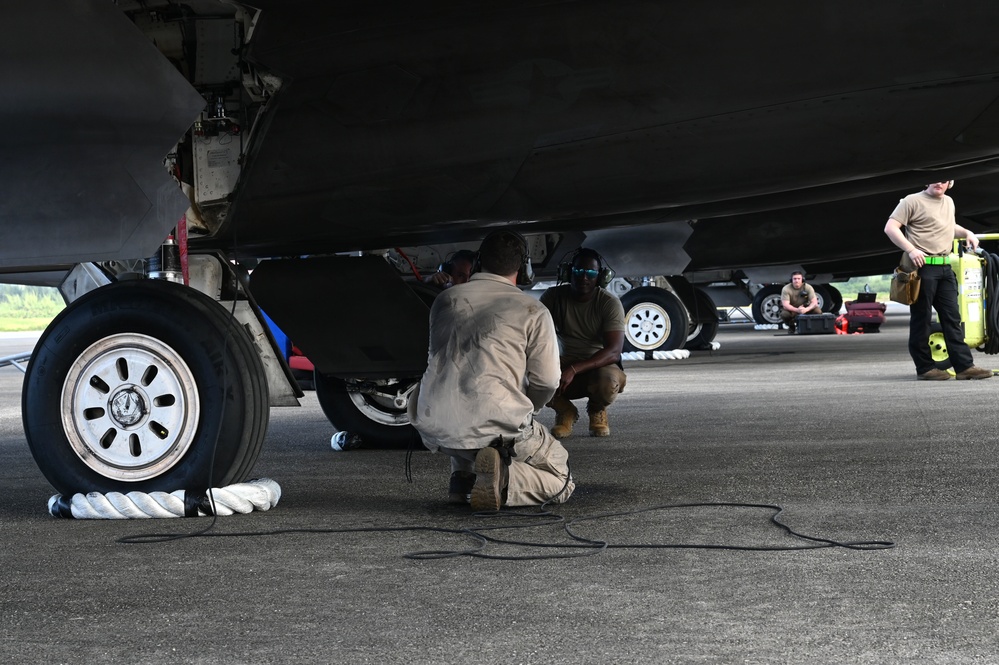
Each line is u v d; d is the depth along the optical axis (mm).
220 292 5359
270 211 4859
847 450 5551
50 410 4312
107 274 5328
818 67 4387
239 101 5000
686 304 14539
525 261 5211
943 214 9391
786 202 5461
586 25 4445
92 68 4109
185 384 4250
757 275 19047
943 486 4473
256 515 4203
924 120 4465
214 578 3199
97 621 2781
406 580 3119
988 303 9547
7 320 48531
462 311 4234
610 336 6469
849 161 4598
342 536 3760
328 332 5543
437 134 4586
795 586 2959
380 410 6238
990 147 4559
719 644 2480
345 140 4652
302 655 2479
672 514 4000
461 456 4246
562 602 2850
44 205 4176
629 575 3115
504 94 4523
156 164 4145
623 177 4648
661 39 4422
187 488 4234
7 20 4094
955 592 2877
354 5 4516
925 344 9594
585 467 5238
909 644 2457
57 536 3895
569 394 6559
